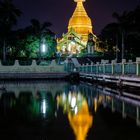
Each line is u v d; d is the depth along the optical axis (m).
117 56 75.62
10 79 62.38
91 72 49.72
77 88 37.72
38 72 65.00
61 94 30.16
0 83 49.44
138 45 74.12
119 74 35.06
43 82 52.50
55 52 93.88
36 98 26.83
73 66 65.31
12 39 75.12
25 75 63.41
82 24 133.50
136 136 12.88
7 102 24.11
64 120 16.31
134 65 30.62
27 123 15.66
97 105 21.78
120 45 76.75
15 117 17.28
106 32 73.31
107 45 86.12
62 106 21.56
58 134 13.36
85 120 16.27
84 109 19.98
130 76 31.05
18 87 40.12
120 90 33.69
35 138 12.77
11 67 64.62
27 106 21.75
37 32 81.00
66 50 113.81
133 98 25.97
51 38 87.38
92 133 13.45
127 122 15.60
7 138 12.80
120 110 19.31
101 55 92.62
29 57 83.31
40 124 15.37
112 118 16.66
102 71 43.09
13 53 82.75
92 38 104.25
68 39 114.44
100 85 42.28
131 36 72.88
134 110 19.31
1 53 77.62
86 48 105.06
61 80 59.66
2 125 15.20
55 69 65.88
